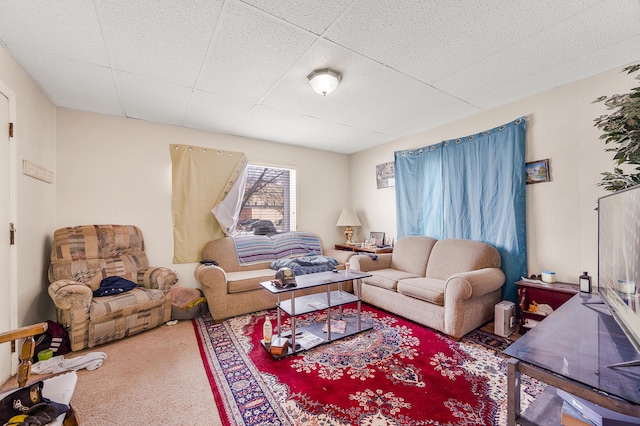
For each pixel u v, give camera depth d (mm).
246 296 2992
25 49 1829
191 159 3426
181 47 1833
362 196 4629
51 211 2607
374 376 1812
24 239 2084
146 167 3176
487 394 1615
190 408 1523
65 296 2107
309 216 4441
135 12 1508
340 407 1518
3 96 1817
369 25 1634
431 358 2037
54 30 1646
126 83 2311
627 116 1248
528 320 2379
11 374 1817
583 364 1062
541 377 1031
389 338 2385
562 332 1345
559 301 2232
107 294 2455
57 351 2066
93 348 2236
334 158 4730
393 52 1916
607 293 1407
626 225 1157
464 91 2521
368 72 2184
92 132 2902
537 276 2523
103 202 2941
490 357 2045
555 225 2469
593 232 2254
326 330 2506
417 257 3328
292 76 2229
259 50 1878
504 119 2820
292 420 1428
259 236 3797
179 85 2357
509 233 2723
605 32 1705
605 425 905
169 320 2793
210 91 2473
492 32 1706
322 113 3012
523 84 2395
